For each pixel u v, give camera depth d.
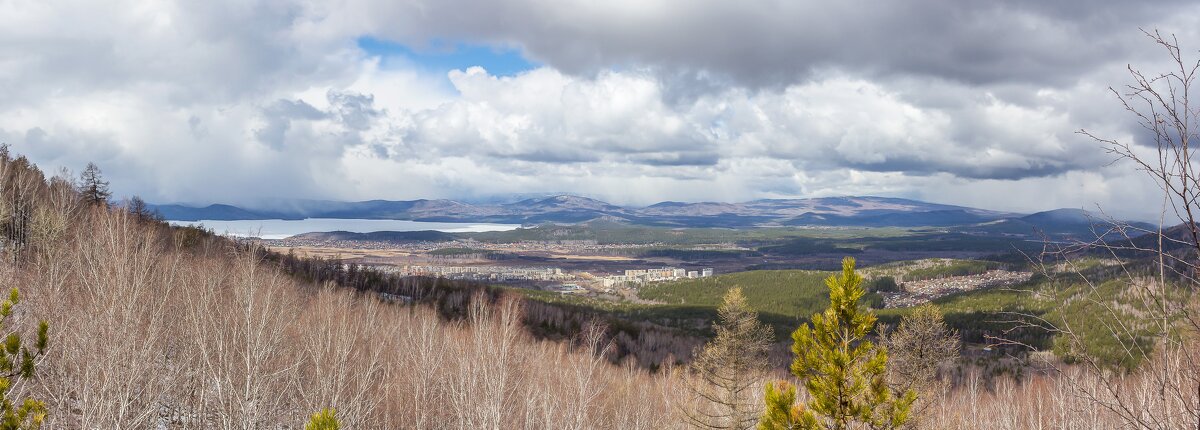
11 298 9.73
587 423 30.55
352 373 29.08
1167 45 6.10
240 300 28.67
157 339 25.41
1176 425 6.34
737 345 34.28
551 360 36.94
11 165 47.25
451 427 28.97
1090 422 11.62
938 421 27.02
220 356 24.17
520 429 29.50
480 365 29.92
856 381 9.82
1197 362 6.02
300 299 40.34
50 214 37.94
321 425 7.49
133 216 46.53
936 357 30.03
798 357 10.56
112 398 20.06
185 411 23.16
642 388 38.50
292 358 28.98
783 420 10.11
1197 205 5.90
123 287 26.69
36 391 20.17
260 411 23.11
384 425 28.52
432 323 37.62
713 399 34.38
